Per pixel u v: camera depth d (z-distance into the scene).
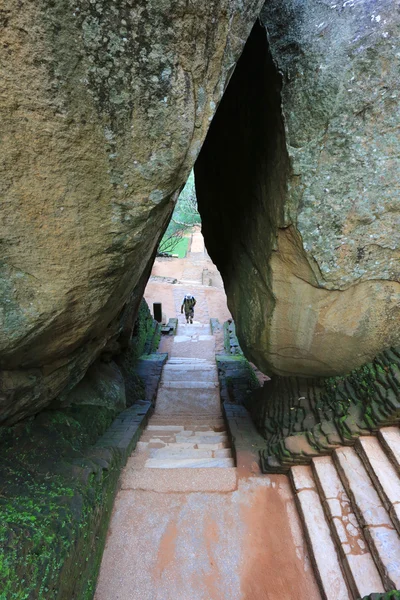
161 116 1.67
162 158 1.78
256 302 3.57
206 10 1.52
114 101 1.57
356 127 2.40
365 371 3.13
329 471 2.88
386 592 1.93
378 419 2.79
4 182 1.58
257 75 3.09
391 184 2.48
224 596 2.30
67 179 1.68
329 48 2.36
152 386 6.74
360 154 2.45
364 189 2.52
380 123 2.37
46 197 1.69
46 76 1.42
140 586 2.35
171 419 5.34
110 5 1.36
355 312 2.96
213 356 9.26
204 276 18.69
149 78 1.56
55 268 1.91
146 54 1.51
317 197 2.59
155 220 2.13
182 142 1.77
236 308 4.32
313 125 2.47
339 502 2.62
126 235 1.98
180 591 2.33
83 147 1.62
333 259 2.73
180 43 1.54
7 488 2.22
